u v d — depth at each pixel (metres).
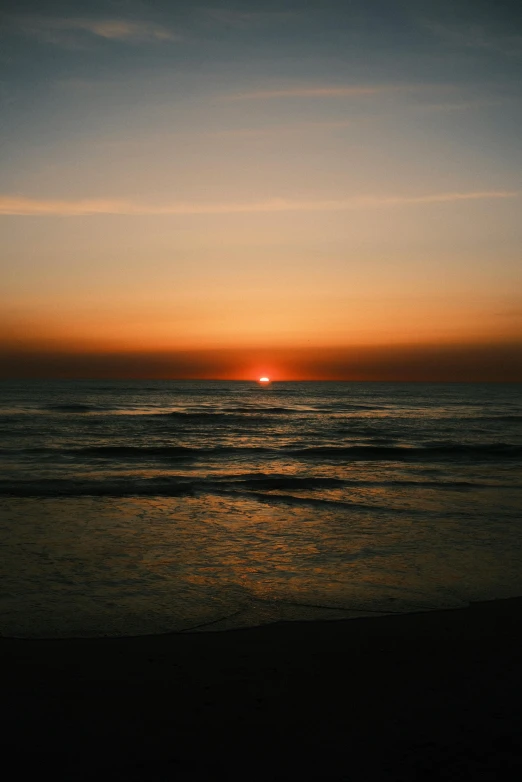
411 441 23.95
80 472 13.94
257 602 4.80
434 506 9.31
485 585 5.28
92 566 5.80
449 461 16.69
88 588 5.12
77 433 26.05
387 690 3.29
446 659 3.72
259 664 3.62
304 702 3.13
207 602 4.79
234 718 2.95
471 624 4.34
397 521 8.12
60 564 5.86
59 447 20.03
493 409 55.03
